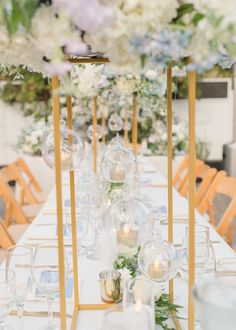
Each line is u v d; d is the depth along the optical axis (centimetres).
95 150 300
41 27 81
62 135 123
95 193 200
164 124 616
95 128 289
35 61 96
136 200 103
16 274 133
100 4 79
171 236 134
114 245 102
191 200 103
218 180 299
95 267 170
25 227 313
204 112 796
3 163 798
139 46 79
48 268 127
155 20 79
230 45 87
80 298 144
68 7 74
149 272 113
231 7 81
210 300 79
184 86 709
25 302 143
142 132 647
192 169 102
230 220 256
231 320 70
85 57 114
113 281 138
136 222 100
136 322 102
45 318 134
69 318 133
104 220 103
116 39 83
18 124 785
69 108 130
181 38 78
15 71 128
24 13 80
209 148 804
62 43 84
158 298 123
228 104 794
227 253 190
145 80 251
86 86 243
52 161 123
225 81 784
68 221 212
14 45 90
